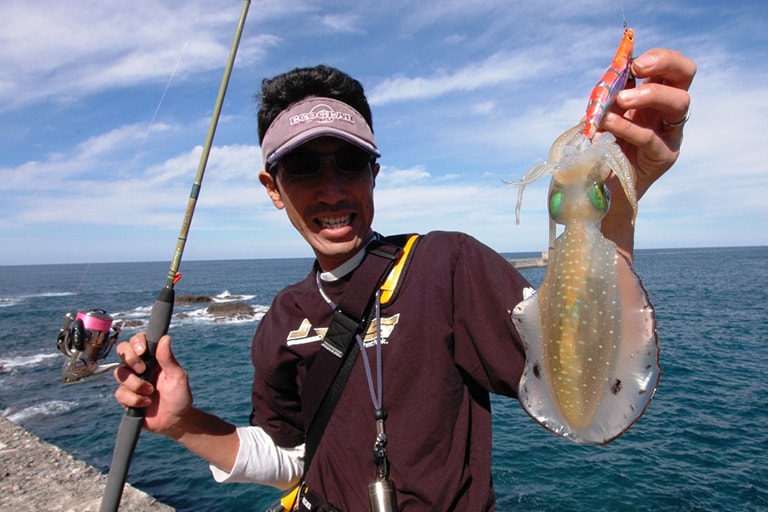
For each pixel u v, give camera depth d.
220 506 8.04
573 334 1.49
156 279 100.62
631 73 1.51
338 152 1.87
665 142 1.46
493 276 1.80
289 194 1.93
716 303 32.34
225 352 22.05
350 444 1.83
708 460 9.12
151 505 5.23
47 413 13.28
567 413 1.52
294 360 2.10
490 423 1.88
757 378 14.45
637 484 8.34
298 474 2.35
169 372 2.05
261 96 2.15
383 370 1.81
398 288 1.87
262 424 2.36
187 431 2.10
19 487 5.52
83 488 5.52
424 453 1.70
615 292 1.47
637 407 1.41
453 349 1.84
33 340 25.45
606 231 1.61
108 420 12.60
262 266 176.38
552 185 1.59
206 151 2.34
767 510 7.52
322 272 2.12
